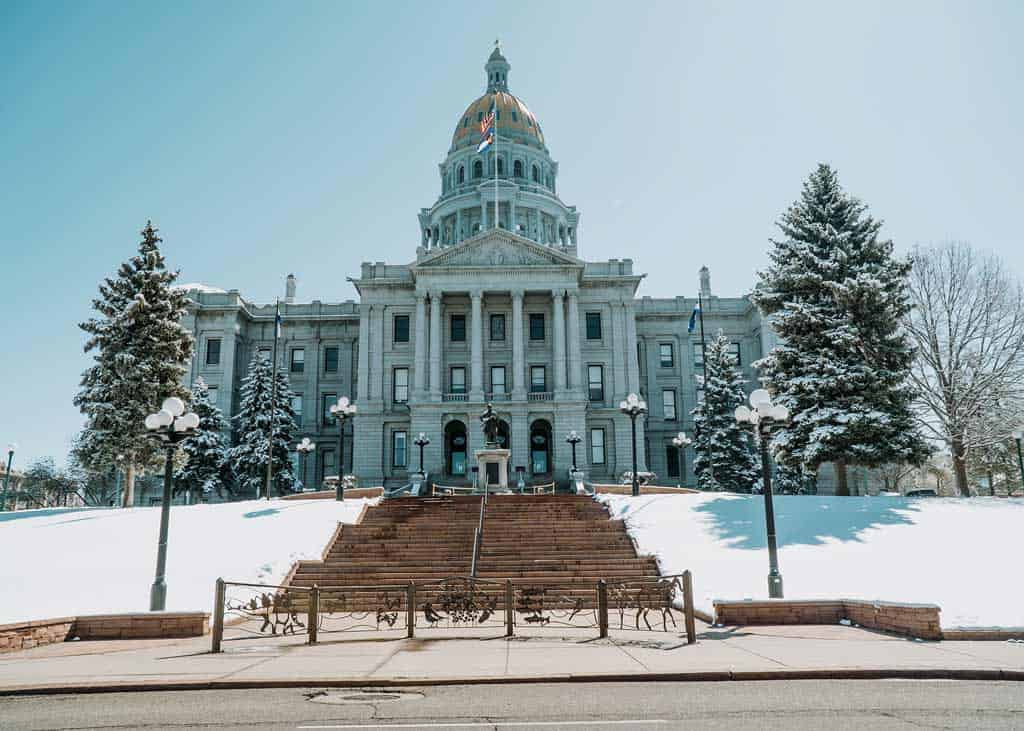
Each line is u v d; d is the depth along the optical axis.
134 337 44.03
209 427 60.34
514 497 38.25
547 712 9.27
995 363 44.12
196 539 28.28
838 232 40.34
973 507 31.02
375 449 63.66
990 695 10.14
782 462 39.09
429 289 64.38
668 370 74.44
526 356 65.19
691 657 13.09
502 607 22.08
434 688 10.91
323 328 74.25
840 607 17.83
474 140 97.69
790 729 8.32
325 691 10.80
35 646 15.58
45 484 91.19
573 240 99.94
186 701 10.16
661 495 37.53
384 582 24.58
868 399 37.00
